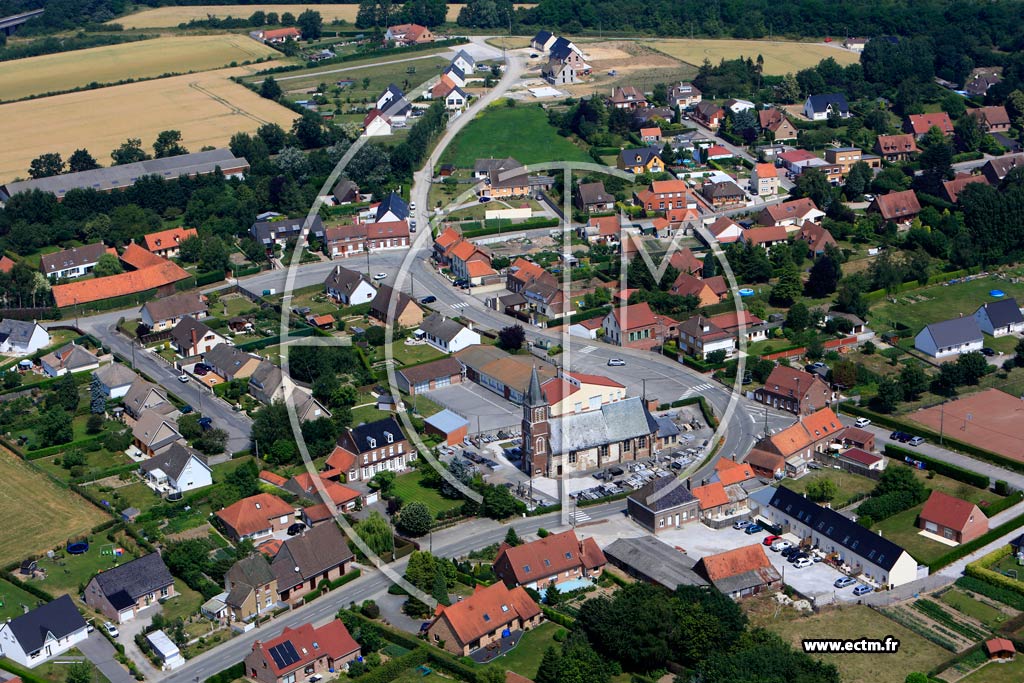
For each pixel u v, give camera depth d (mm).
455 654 189750
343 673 188000
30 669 191125
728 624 187250
